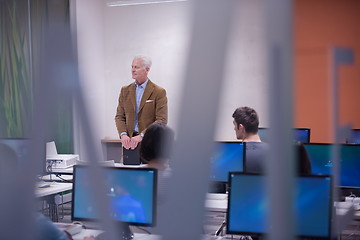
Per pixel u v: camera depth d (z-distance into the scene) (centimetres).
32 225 45
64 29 42
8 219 44
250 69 666
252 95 672
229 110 686
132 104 482
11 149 54
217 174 327
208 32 39
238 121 330
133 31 757
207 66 39
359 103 637
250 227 213
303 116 666
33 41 505
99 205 42
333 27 664
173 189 39
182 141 39
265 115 40
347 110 642
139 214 222
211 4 39
